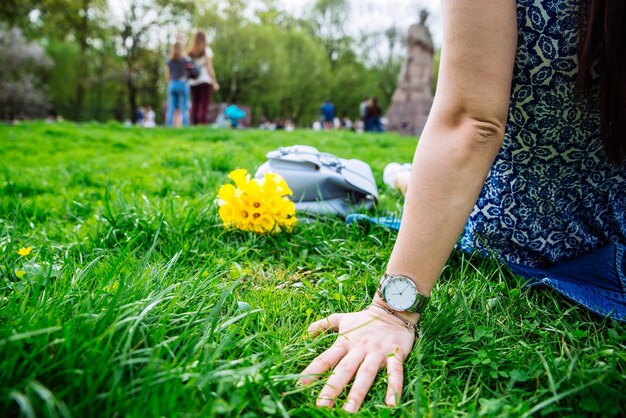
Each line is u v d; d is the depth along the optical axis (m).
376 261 2.02
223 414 1.03
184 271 1.83
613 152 1.39
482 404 1.09
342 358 1.26
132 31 39.69
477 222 1.81
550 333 1.48
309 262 2.08
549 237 1.75
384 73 48.72
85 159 5.65
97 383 0.96
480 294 1.61
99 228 2.29
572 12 1.37
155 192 3.62
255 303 1.57
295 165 2.67
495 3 1.20
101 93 46.59
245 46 39.34
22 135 7.88
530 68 1.45
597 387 1.10
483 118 1.23
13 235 1.90
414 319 1.35
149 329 1.22
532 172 1.65
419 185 1.29
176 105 12.08
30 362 1.03
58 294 1.36
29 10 31.80
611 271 1.64
